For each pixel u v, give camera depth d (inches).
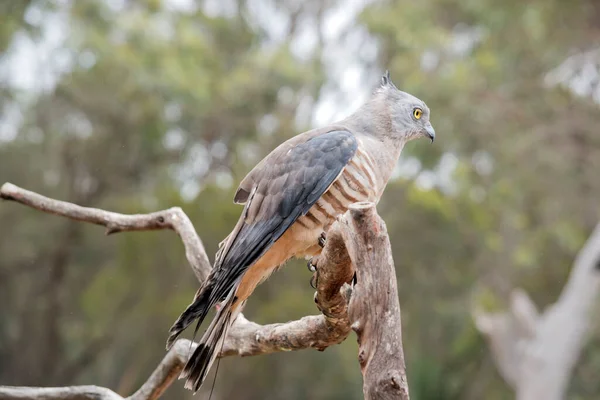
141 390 253.8
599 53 811.4
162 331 690.8
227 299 225.5
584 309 631.8
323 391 702.5
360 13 811.4
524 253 741.9
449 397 740.0
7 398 240.4
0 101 758.5
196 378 215.0
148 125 733.9
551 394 631.2
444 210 722.8
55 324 825.5
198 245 256.1
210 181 723.4
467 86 754.2
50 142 768.9
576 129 792.3
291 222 236.8
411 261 728.3
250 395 701.9
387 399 163.3
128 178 781.9
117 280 702.5
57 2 690.8
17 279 826.2
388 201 731.4
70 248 797.2
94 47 689.0
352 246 172.4
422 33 788.6
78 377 836.0
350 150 243.1
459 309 721.0
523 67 810.2
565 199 785.6
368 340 167.9
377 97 276.2
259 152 781.9
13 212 780.0
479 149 758.5
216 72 798.5
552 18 792.3
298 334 222.1
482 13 788.0
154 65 712.4
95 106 722.8
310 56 834.8
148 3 768.9
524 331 663.1
